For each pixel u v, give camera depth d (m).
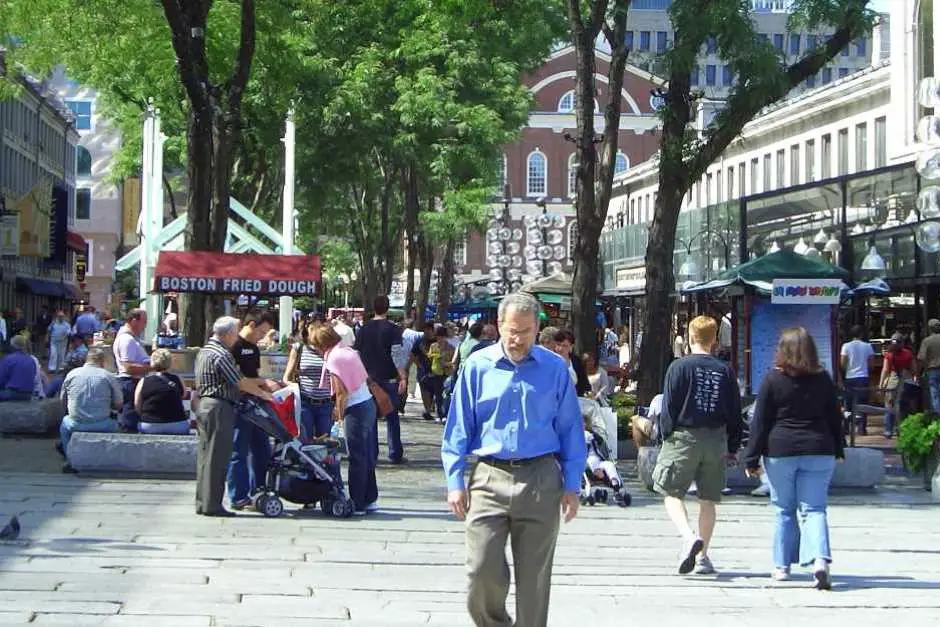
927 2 33.38
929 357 23.69
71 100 103.88
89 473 17.31
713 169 63.78
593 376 18.86
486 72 44.44
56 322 44.53
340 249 80.75
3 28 26.52
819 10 20.48
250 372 15.16
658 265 22.00
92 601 9.95
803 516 11.30
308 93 41.88
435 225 47.53
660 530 14.41
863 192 32.53
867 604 10.58
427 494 17.00
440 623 9.62
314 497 14.64
